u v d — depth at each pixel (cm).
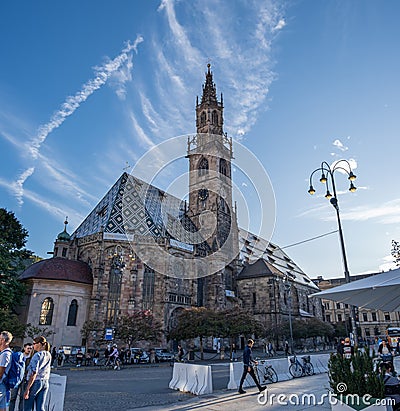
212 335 5694
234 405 1580
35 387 1108
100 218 6881
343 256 2650
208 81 10462
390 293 1352
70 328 5594
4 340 1033
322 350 8400
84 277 5975
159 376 3131
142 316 5500
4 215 5566
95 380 2808
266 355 6812
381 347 2302
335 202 2781
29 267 6144
